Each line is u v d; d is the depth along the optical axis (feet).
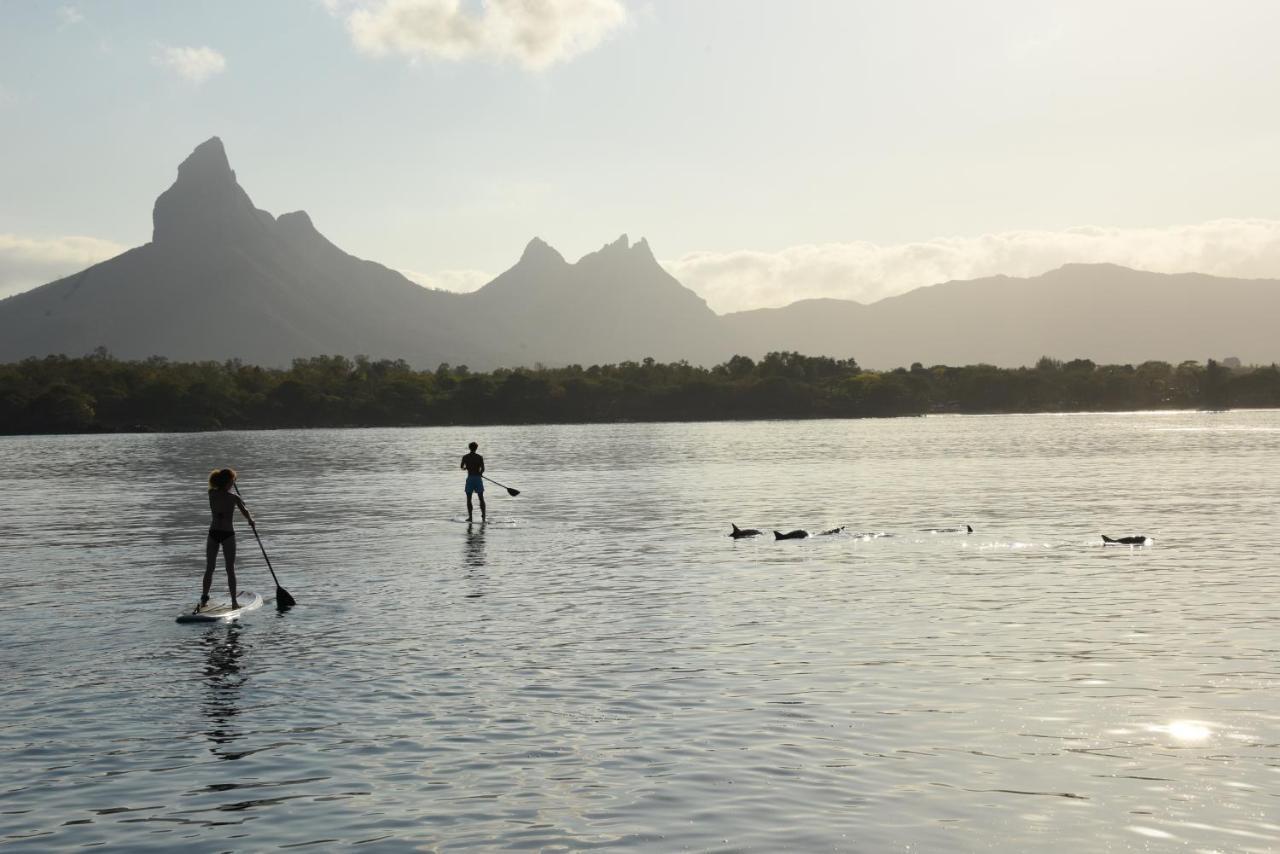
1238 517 101.65
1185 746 32.07
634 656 44.96
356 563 76.38
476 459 102.06
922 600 57.98
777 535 88.12
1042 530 92.84
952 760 31.14
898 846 25.23
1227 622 50.47
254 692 39.88
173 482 184.85
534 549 83.76
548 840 25.95
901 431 474.49
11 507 134.62
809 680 40.50
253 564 76.64
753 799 28.35
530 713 36.60
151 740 34.27
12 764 32.07
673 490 147.95
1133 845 25.08
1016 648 45.52
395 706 37.70
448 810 28.02
